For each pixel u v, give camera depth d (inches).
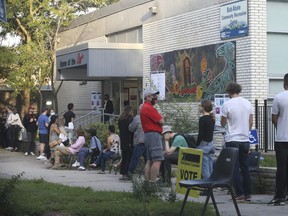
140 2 886.4
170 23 807.1
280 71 666.2
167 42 815.1
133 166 534.3
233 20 673.0
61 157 714.2
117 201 387.9
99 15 1037.2
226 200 417.1
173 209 344.8
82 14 1139.3
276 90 663.8
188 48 762.8
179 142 478.6
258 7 649.0
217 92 700.0
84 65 895.7
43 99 1304.1
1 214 327.6
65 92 1224.8
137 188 402.0
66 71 1000.2
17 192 402.3
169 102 658.8
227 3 683.4
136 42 923.4
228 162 311.6
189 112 628.1
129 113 559.5
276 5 664.4
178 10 786.2
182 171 386.6
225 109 408.2
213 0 710.5
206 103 435.2
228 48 681.6
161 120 470.0
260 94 650.8
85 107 1131.3
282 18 667.4
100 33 1039.0
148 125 468.8
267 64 657.6
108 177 593.9
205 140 429.7
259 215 351.6
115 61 869.8
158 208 349.7
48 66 1119.6
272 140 617.3
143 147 529.0
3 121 1099.3
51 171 666.2
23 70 1099.9
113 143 634.8
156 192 402.3
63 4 1097.4
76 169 690.8
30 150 942.4
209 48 718.5
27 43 1141.7
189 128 595.2
